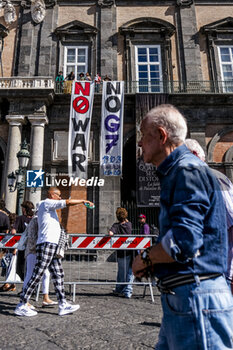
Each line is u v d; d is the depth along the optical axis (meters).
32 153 15.70
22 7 19.66
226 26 19.45
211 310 1.24
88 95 16.08
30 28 19.11
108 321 3.98
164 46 18.89
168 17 19.61
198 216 1.26
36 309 4.62
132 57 18.69
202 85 18.11
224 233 1.37
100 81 17.53
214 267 1.30
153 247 1.36
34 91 16.23
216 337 1.22
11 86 16.58
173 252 1.22
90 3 19.77
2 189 15.29
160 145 1.56
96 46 18.92
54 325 3.74
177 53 18.95
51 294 6.09
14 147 15.84
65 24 19.03
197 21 19.58
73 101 15.95
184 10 19.61
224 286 1.33
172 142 1.54
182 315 1.25
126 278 5.95
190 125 16.78
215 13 19.72
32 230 4.89
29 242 4.86
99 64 18.59
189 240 1.20
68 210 15.97
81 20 19.47
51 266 4.43
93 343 3.06
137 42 19.00
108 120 15.77
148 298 5.83
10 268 6.24
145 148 1.62
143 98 16.88
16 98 16.36
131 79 18.27
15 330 3.50
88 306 4.96
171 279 1.32
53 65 18.56
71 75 17.52
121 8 19.69
